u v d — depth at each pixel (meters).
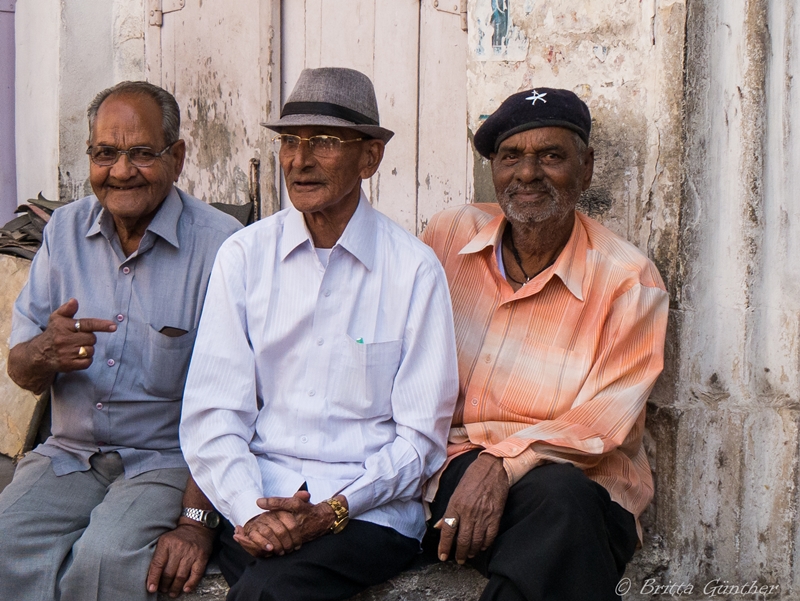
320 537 2.02
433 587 2.24
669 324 2.53
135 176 2.32
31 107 5.21
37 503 2.24
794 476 2.43
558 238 2.38
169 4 4.83
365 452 2.19
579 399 2.27
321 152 2.12
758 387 2.49
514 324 2.39
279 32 4.16
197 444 2.13
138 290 2.41
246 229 2.28
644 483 2.42
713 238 2.53
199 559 2.16
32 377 2.27
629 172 2.61
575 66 2.69
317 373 2.18
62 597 2.12
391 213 3.72
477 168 2.96
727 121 2.48
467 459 2.30
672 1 2.45
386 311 2.22
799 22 2.40
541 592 1.89
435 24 3.41
